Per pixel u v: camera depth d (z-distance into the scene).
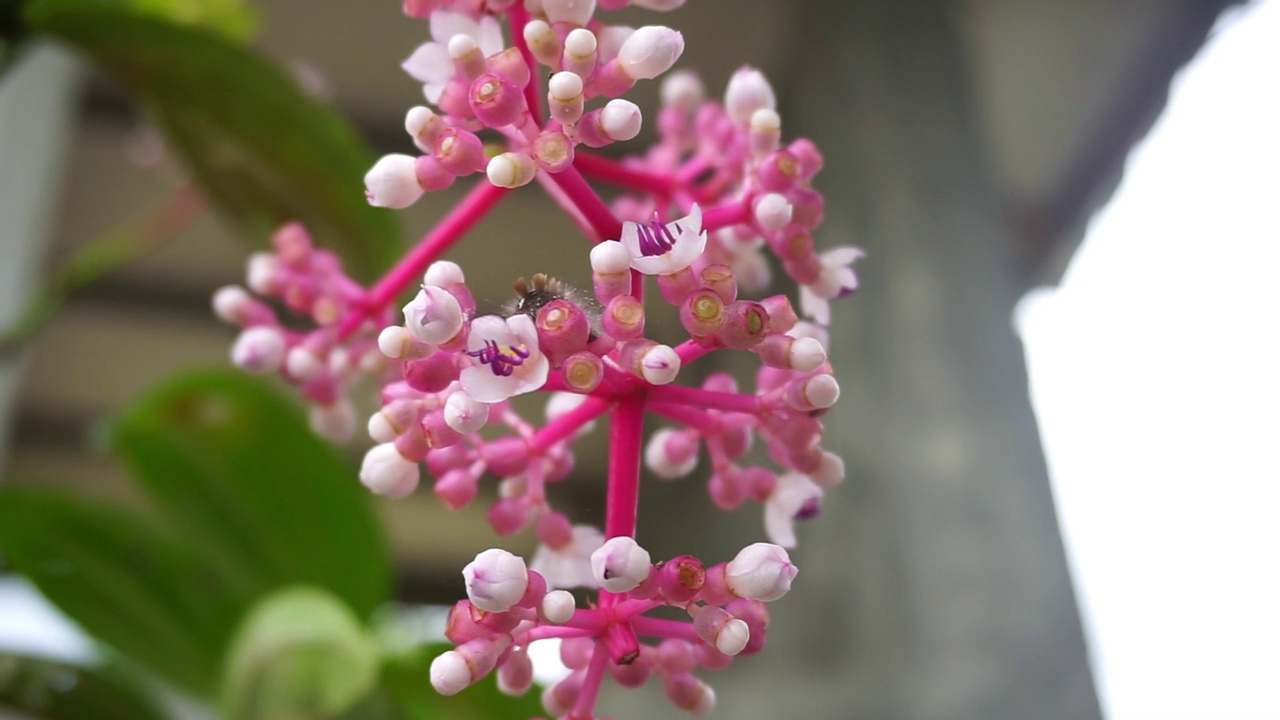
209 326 1.01
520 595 0.26
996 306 0.86
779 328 0.27
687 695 0.28
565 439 0.29
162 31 0.38
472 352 0.26
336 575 0.44
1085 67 0.89
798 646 0.83
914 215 0.90
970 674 0.73
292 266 0.34
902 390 0.85
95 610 0.43
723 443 0.29
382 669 0.34
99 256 0.57
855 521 0.83
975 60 0.95
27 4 0.40
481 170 0.28
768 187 0.29
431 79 0.29
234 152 0.43
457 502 0.29
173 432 0.43
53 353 1.01
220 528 0.44
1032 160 0.93
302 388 0.34
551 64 0.27
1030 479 0.79
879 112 0.93
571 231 0.34
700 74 0.96
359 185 0.43
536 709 0.35
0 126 0.84
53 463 1.10
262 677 0.34
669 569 0.26
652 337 0.28
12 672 0.39
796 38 0.96
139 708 0.40
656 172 0.34
